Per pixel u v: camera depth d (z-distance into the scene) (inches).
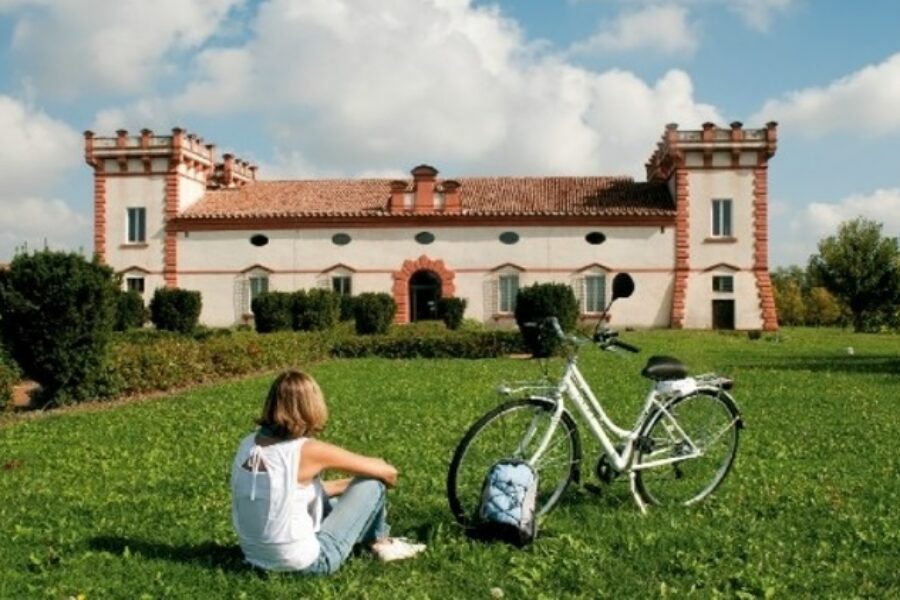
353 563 256.1
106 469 404.2
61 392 673.6
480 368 991.6
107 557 265.6
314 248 2022.6
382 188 2187.5
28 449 464.1
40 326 653.9
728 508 324.5
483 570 254.2
